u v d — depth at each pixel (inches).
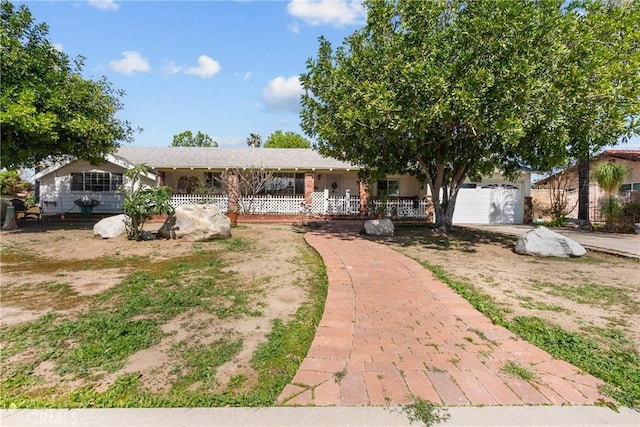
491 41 304.5
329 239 414.0
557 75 309.1
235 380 112.2
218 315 168.2
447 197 532.4
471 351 130.4
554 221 650.8
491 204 713.0
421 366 119.0
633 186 689.0
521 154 397.4
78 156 524.4
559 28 315.0
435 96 315.6
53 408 97.7
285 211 717.3
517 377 112.7
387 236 445.4
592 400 101.4
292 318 165.5
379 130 377.7
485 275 250.4
